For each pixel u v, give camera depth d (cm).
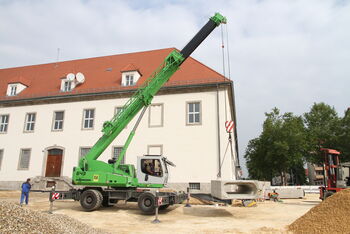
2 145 2591
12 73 3219
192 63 2502
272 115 3819
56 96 2530
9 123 2638
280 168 3728
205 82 2206
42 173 2406
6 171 2503
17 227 596
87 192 1315
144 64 2759
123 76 2500
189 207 1490
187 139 2131
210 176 2016
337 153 1703
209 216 1191
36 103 2619
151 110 2272
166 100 2259
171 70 1414
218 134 2075
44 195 2084
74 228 730
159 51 2920
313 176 7756
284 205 1664
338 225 764
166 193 1353
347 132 3847
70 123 2466
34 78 3005
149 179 1352
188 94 2225
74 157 2372
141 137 2233
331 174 1694
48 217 745
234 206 1583
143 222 1030
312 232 792
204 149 2077
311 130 4181
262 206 1595
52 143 2459
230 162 1995
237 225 962
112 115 2375
